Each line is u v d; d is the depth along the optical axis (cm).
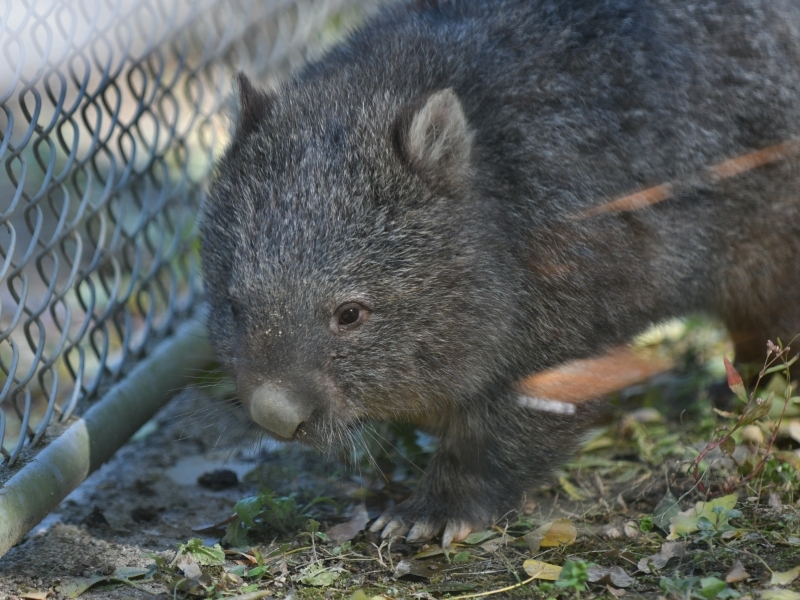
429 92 832
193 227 1223
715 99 887
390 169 773
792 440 902
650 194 852
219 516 880
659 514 802
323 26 1527
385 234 760
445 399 813
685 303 941
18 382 862
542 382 836
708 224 899
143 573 748
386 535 817
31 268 1445
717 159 890
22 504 744
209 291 820
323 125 810
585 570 677
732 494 777
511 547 792
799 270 965
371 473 949
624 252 834
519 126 821
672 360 1161
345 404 768
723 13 912
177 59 1216
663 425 1003
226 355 802
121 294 1341
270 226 761
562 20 870
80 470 845
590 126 835
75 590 716
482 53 852
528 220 808
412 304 766
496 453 845
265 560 768
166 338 1120
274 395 730
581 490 889
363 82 849
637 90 857
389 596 704
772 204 927
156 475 960
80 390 935
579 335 830
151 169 1102
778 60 921
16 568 754
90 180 939
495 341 804
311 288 742
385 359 767
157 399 1022
